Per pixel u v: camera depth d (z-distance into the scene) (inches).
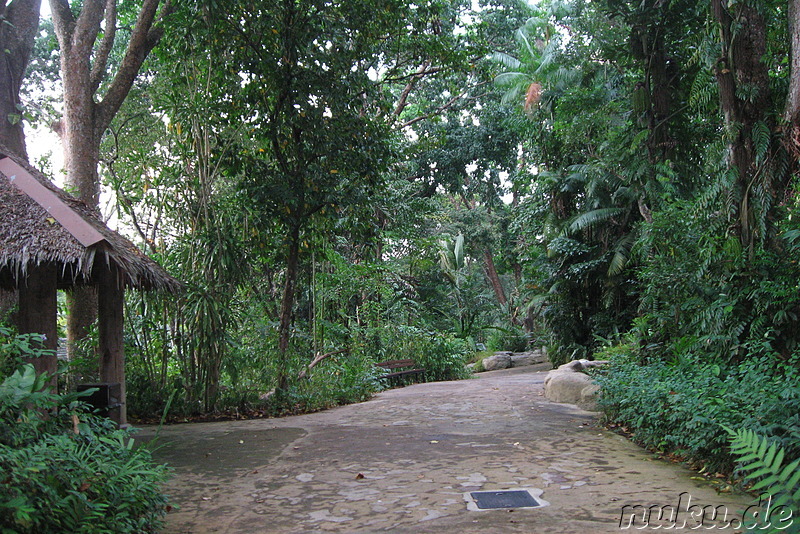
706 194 286.7
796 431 159.3
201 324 339.6
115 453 145.8
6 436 124.1
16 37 441.7
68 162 443.5
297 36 355.3
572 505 158.6
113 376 267.1
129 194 392.8
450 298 1151.6
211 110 356.8
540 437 256.4
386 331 665.0
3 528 102.3
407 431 282.0
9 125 433.1
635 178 405.1
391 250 804.6
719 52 282.2
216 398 352.8
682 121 399.2
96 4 455.2
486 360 968.3
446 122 1067.3
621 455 219.0
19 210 222.7
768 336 241.8
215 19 340.2
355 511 161.0
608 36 516.1
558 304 704.4
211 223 358.9
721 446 184.1
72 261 212.8
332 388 425.4
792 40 257.0
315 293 513.0
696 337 283.9
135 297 347.6
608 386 273.4
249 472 210.5
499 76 767.7
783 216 262.5
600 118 543.5
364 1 368.2
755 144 265.7
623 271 617.0
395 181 681.0
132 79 474.6
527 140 778.2
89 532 113.7
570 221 651.5
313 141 373.1
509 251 1218.6
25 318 220.1
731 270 269.0
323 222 400.5
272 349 398.9
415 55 424.8
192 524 154.1
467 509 158.6
